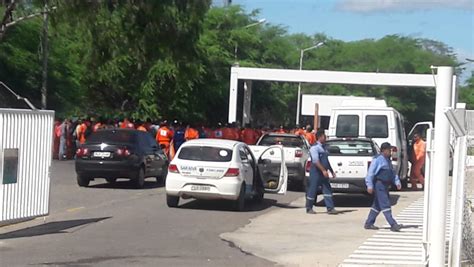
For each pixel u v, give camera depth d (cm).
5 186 1437
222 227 1650
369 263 1281
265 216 1869
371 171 1670
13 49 4025
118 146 2333
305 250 1400
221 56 5103
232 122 3512
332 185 2089
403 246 1462
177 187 1906
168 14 3525
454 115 1080
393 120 2611
